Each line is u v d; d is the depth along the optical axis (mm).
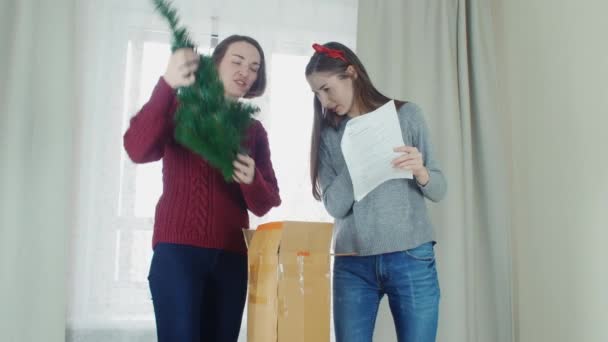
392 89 2104
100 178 1842
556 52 2020
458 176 2084
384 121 1440
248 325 1381
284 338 1183
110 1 1925
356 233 1494
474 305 2070
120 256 1818
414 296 1439
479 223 2180
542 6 2100
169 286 1382
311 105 2008
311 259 1240
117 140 1865
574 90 1928
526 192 2148
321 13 2105
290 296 1203
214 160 1396
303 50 2057
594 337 1804
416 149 1429
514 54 2250
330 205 1537
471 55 2223
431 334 1444
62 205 1783
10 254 1732
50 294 1739
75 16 1892
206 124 1379
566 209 1944
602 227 1789
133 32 1921
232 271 1466
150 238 1843
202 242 1428
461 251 2035
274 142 1958
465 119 2154
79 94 1871
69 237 1790
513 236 2201
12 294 1718
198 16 1947
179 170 1466
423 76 2170
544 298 2025
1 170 1765
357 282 1498
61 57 1850
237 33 1972
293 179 1949
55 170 1794
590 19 1870
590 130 1851
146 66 1913
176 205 1442
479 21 2248
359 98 1580
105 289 1803
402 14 2170
